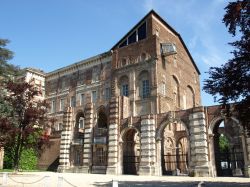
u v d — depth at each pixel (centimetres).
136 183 2755
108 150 4762
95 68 6738
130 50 5891
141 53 5678
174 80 5991
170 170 4897
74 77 7212
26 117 3738
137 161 4991
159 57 5525
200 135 3934
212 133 3906
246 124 2189
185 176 3981
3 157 5438
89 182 2908
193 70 6956
